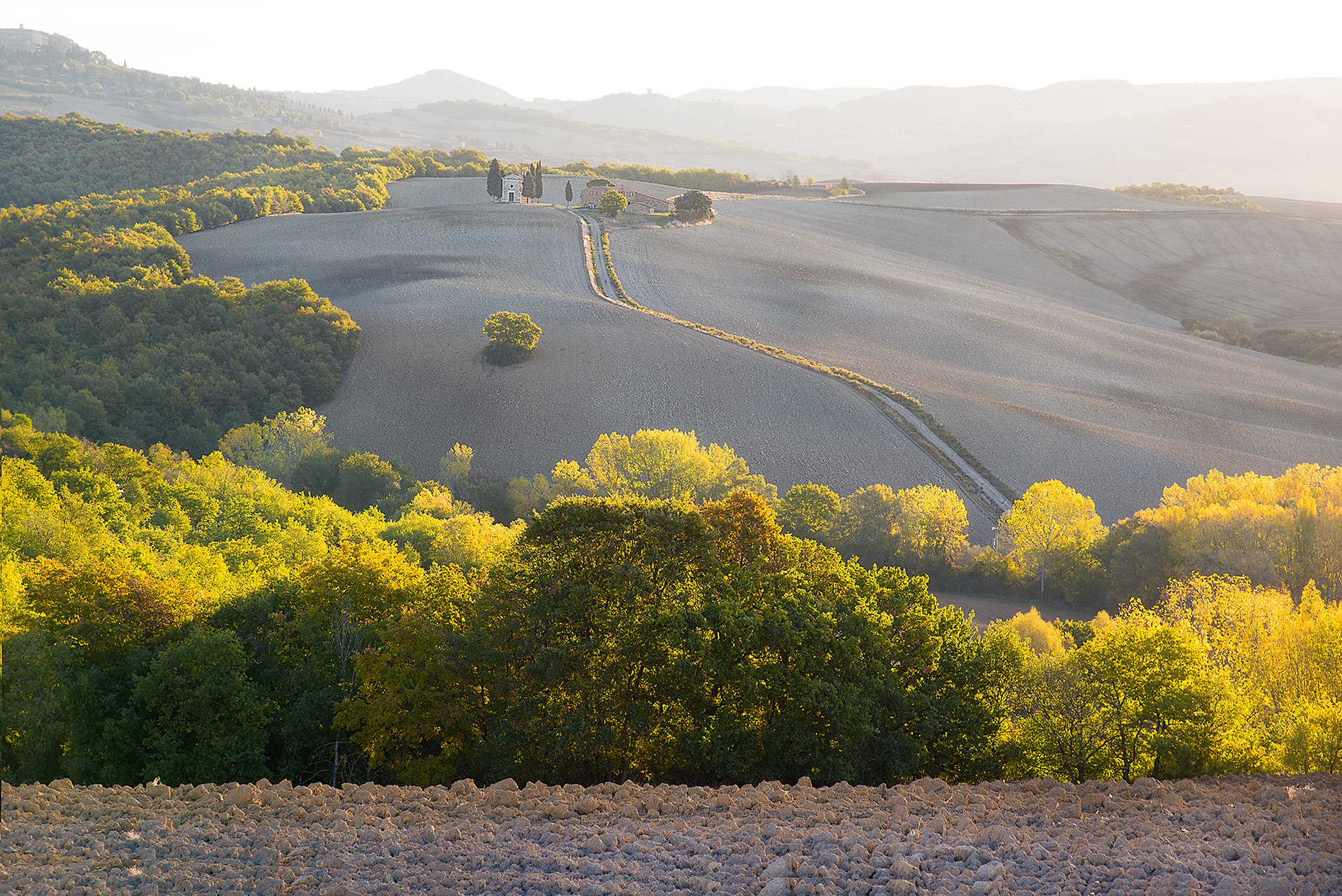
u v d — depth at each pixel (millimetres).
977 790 21234
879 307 158625
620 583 27797
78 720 26891
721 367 123812
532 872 15133
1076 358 141000
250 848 16688
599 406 115938
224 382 112188
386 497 92938
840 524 84250
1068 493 76438
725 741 25906
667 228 197250
